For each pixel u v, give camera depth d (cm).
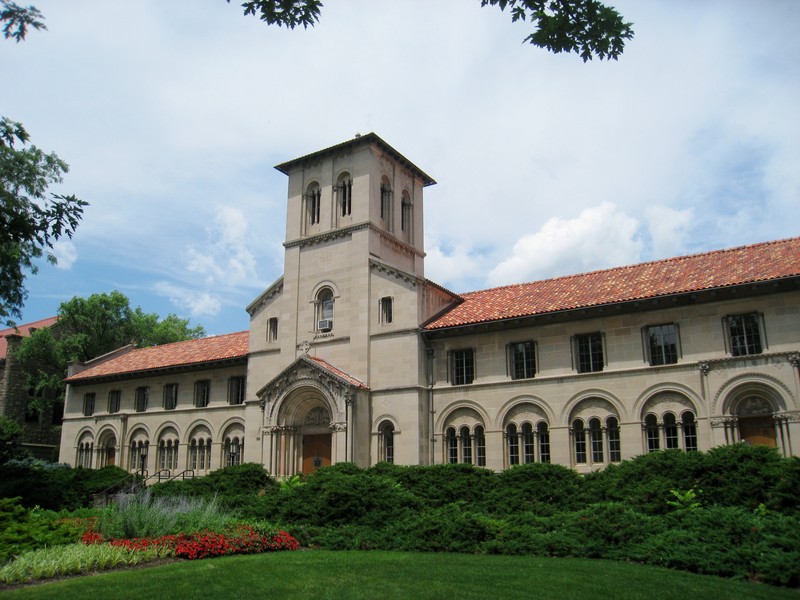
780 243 3316
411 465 3303
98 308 7219
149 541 2022
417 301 3762
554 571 1731
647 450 3141
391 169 4378
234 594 1497
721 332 3053
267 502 2700
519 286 3994
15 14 1348
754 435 2936
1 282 3709
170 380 5038
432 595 1494
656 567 1806
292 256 4312
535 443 3412
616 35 1449
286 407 3903
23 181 3988
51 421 6844
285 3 1416
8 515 2095
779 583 1639
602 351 3334
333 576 1675
